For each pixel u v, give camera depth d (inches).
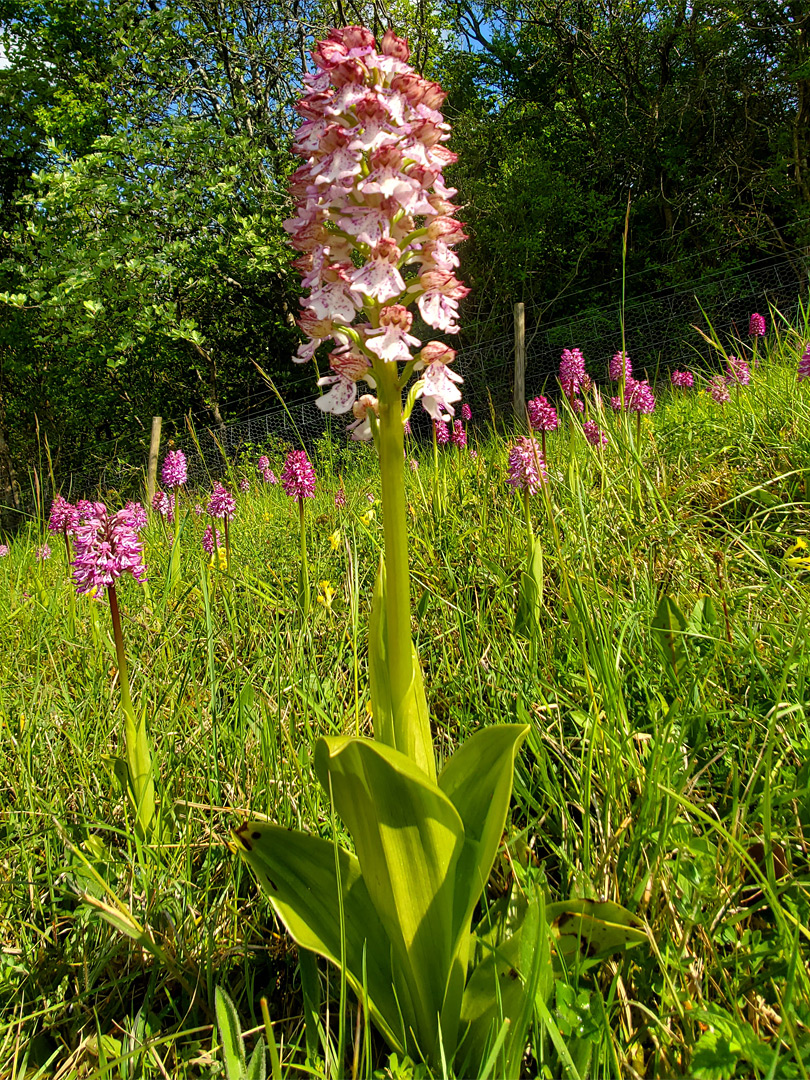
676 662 83.5
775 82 663.8
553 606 116.4
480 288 703.7
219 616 138.3
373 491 203.5
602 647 79.8
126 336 579.2
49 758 98.9
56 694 117.0
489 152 724.7
